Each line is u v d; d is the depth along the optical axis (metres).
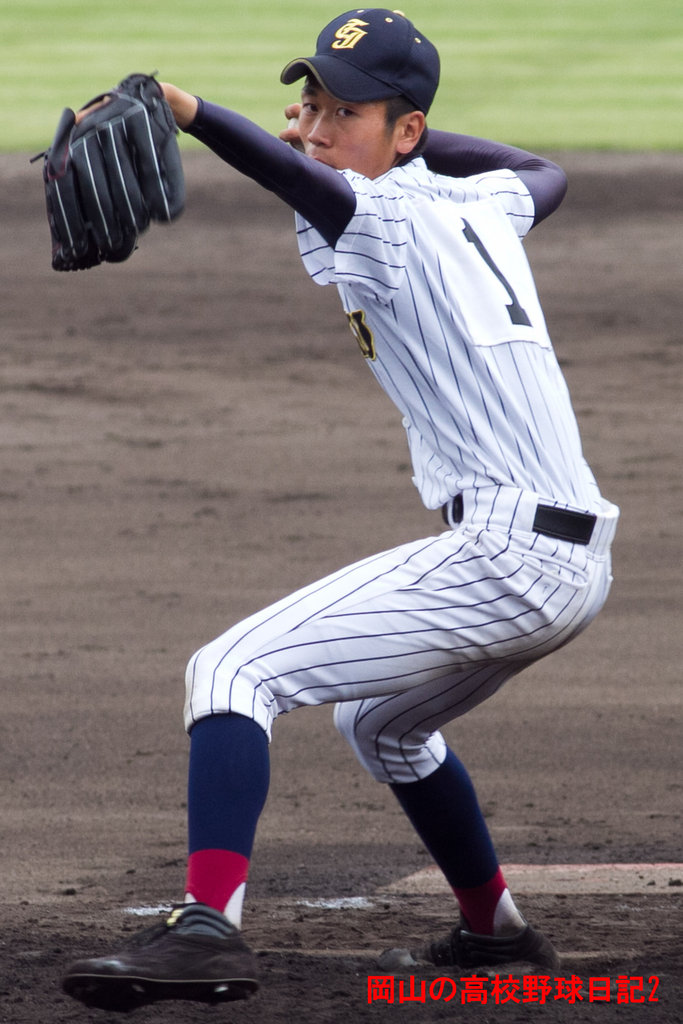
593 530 9.91
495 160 12.00
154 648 23.91
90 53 102.44
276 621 9.45
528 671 23.25
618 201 68.06
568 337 47.72
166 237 64.25
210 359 45.91
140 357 46.00
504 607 9.60
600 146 77.75
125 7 127.25
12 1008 9.80
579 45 110.19
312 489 33.56
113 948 11.43
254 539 29.91
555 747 19.83
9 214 66.75
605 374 43.62
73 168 9.20
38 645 24.11
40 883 14.80
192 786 9.09
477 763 19.27
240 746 9.08
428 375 9.85
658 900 13.68
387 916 13.16
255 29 113.81
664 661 23.36
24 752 19.64
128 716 21.05
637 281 55.09
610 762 19.23
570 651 24.05
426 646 9.52
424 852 16.14
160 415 40.00
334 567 27.89
